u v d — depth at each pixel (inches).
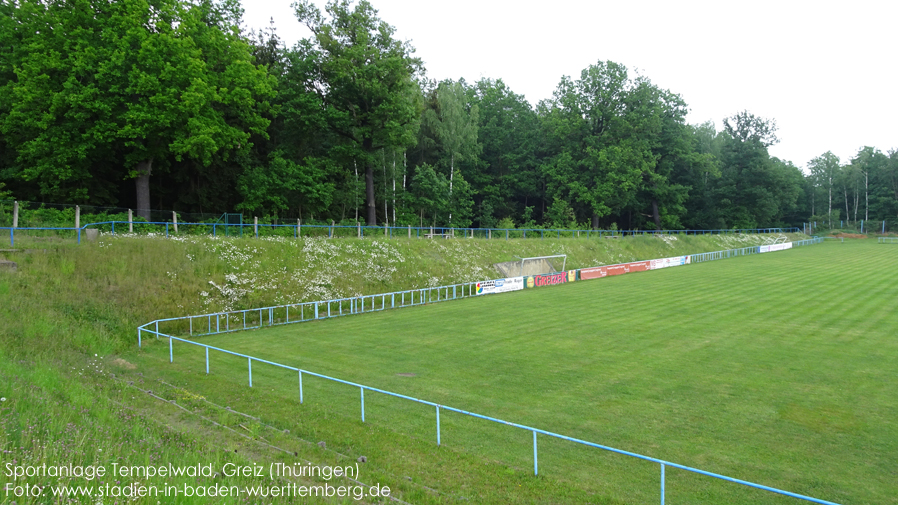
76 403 478.9
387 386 684.1
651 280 1808.6
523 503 389.7
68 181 1456.7
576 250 2290.8
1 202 1157.7
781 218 4574.3
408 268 1552.7
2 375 513.0
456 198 2662.4
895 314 1109.1
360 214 2468.0
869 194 4626.0
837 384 672.4
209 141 1363.2
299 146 2033.7
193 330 1029.2
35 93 1232.8
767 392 645.9
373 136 1959.9
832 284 1592.0
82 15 1305.4
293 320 1154.0
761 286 1592.0
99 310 933.8
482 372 745.0
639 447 497.0
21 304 850.8
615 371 742.5
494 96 3312.0
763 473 444.5
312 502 351.9
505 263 1862.7
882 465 457.7
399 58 1831.9
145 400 582.9
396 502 375.6
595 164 2938.0
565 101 2974.9
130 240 1147.9
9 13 1323.8
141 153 1411.2
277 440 492.7
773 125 3604.8
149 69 1337.4
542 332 1005.2
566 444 505.7
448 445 500.4
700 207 3772.1
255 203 1723.7
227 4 1614.2
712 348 862.5
